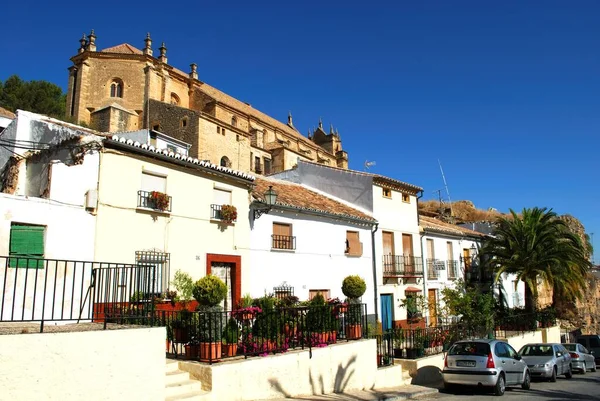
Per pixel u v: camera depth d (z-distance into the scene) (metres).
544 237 28.72
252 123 55.31
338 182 25.84
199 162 15.27
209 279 10.39
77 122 42.84
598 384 18.48
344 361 13.11
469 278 30.98
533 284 29.28
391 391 13.97
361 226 23.12
